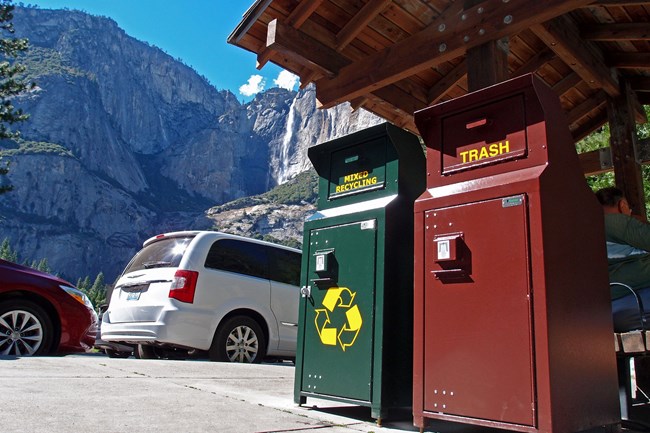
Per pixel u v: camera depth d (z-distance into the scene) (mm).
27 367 4164
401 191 2926
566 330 2201
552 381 2066
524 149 2381
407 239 2908
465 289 2375
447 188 2596
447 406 2332
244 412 2785
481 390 2236
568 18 4730
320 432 2395
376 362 2705
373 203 2986
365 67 4887
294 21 4844
